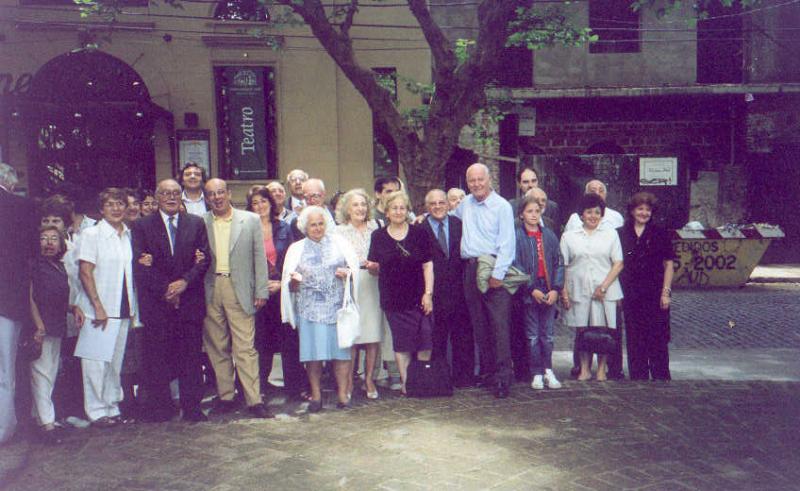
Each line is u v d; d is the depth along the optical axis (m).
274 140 17.03
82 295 6.27
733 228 15.36
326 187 16.95
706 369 8.05
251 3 16.64
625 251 7.47
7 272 5.66
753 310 12.51
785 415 6.23
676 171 19.31
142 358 6.45
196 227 6.35
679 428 5.91
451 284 7.21
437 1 18.58
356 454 5.44
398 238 6.92
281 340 7.14
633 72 19.48
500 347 6.96
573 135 19.72
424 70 17.02
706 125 19.75
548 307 7.20
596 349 7.30
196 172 7.77
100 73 15.21
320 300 6.56
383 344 7.38
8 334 5.70
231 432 6.00
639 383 7.34
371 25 16.33
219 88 16.73
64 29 16.08
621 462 5.19
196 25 16.34
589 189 7.83
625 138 19.73
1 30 16.00
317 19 10.33
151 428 6.14
